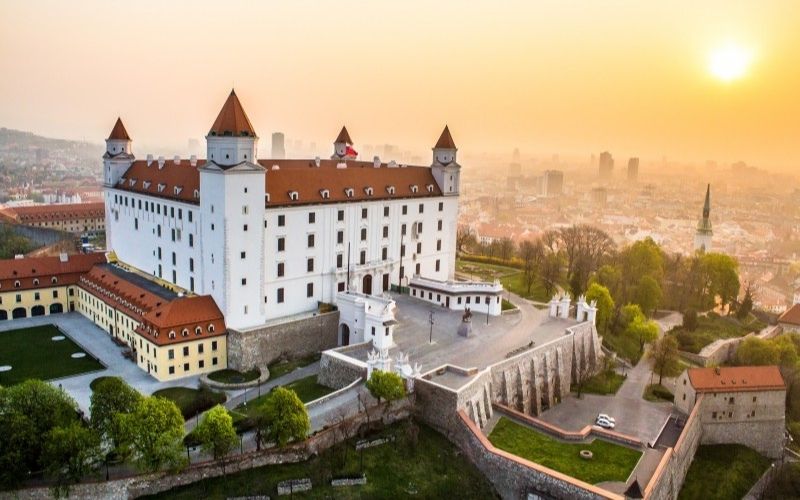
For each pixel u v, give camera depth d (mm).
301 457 81562
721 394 111875
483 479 85250
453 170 155750
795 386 131750
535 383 111438
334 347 126188
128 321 119688
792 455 118812
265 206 116875
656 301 166000
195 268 121750
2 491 70125
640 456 88562
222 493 74812
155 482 74125
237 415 93875
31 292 138250
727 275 181125
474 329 127000
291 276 124562
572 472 83125
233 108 111688
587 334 131750
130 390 80000
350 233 134500
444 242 158625
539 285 173875
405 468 83812
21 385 75938
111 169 150375
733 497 101000
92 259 148500
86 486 71562
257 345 113625
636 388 124750
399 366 98438
